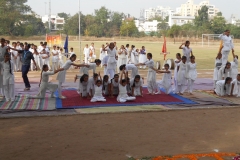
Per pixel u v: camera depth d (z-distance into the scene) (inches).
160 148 260.2
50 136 288.8
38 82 595.5
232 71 513.7
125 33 3353.8
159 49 1669.5
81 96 438.9
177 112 382.0
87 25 3405.5
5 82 415.2
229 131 311.3
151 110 382.0
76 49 1539.1
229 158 240.5
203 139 285.6
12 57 752.3
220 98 459.5
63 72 439.2
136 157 239.0
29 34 2851.9
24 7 2898.6
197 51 1537.9
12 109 377.1
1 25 2704.2
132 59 893.8
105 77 456.1
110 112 370.3
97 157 239.3
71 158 237.1
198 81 631.2
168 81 485.1
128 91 463.2
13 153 247.0
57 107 389.1
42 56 797.9
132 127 319.0
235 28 2938.0
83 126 319.9
